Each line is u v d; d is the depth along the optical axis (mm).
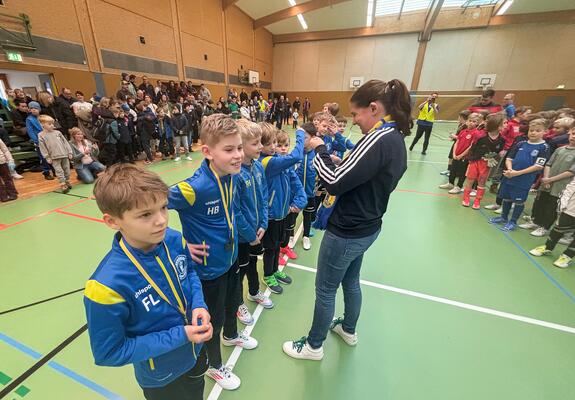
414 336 1702
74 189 4320
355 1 11711
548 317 1855
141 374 855
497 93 13383
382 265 2447
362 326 1775
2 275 2209
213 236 1152
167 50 9195
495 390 1379
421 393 1362
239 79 13703
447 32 13406
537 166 2730
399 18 13867
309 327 1759
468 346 1633
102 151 5293
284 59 16922
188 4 9859
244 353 1561
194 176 1111
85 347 1573
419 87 14516
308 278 2256
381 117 1081
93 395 1315
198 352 941
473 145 3607
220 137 1016
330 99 16547
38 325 1721
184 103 7848
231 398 1318
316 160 1170
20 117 5320
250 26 14047
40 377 1394
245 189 1364
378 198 1108
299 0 12195
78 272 2268
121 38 7539
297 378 1426
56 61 6133
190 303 901
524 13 12070
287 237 2301
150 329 765
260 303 1935
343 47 15445
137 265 720
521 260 2525
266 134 1709
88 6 6625
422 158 6828
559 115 4074
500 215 3307
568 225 2342
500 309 1928
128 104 6348
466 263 2480
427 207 3791
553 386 1399
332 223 1196
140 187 650
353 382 1411
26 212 3426
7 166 3738
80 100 5887
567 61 12062
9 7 5262
